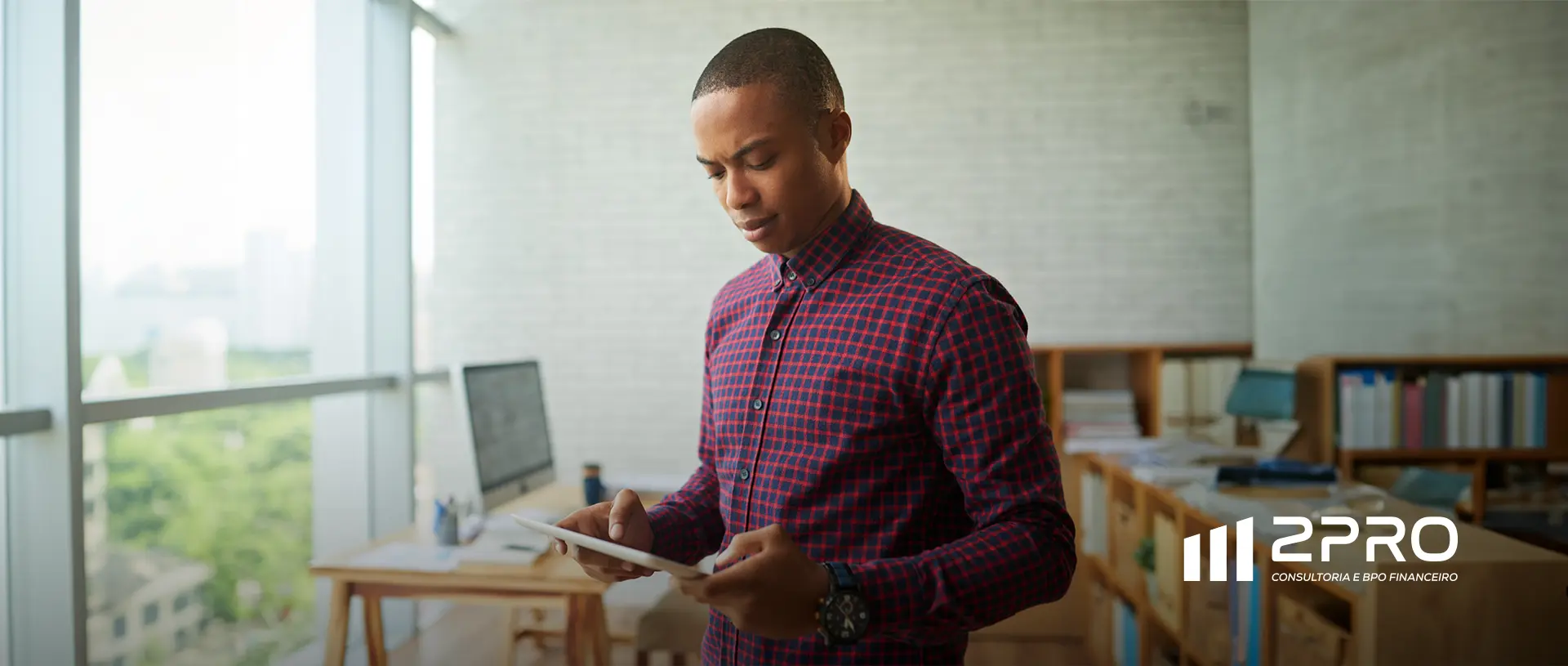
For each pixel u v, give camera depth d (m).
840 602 0.80
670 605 2.49
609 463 4.20
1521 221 2.92
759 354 1.05
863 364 0.96
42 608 2.14
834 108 0.99
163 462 2.60
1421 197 3.15
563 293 4.22
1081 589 3.68
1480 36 2.97
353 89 3.57
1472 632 1.65
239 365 2.94
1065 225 4.11
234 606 2.89
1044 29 4.12
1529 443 3.00
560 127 4.22
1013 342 0.94
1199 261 4.07
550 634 3.41
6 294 2.12
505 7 4.25
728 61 0.96
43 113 2.12
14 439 2.13
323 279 3.48
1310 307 3.56
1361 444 3.08
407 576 2.14
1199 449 3.19
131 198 2.50
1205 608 2.45
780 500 1.00
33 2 2.11
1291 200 3.68
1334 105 3.42
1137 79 4.09
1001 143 4.12
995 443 0.91
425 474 4.14
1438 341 3.12
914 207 4.14
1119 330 4.09
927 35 4.15
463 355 4.23
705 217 4.18
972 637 3.70
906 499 0.97
